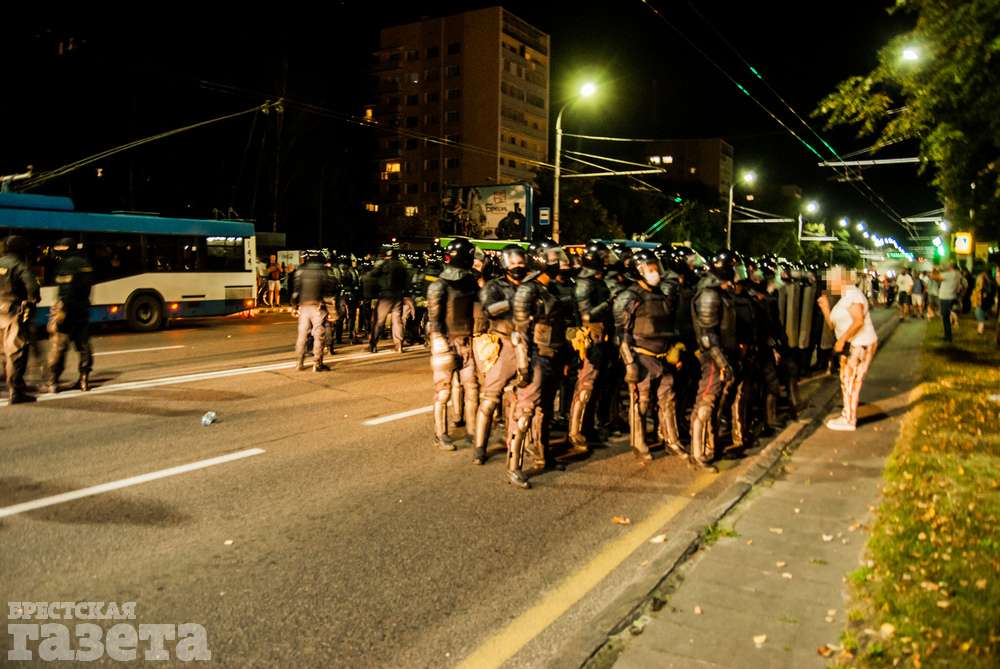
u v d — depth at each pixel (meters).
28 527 5.32
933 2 8.20
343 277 16.58
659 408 7.67
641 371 7.36
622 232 55.75
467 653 3.86
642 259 7.48
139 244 19.30
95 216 18.41
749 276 8.82
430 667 3.72
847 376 8.73
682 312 8.58
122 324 21.58
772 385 8.71
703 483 6.76
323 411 9.26
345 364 12.98
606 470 7.12
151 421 8.55
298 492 6.21
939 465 6.68
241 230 21.67
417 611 4.27
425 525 5.55
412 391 10.63
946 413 8.88
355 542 5.20
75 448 7.35
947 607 3.96
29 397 9.58
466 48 88.00
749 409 8.71
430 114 91.25
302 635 3.97
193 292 20.39
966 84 8.10
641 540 5.40
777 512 5.73
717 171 116.19
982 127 8.70
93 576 4.59
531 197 32.06
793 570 4.62
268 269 28.69
